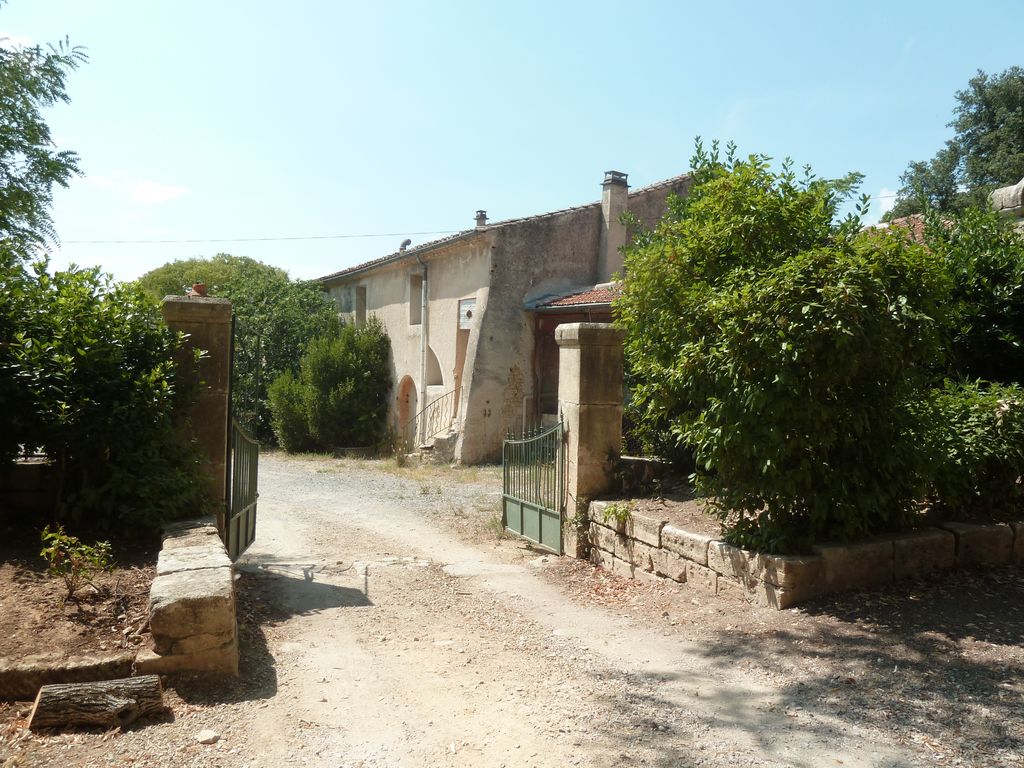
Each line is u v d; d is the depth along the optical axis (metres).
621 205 19.55
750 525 6.11
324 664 4.96
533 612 6.39
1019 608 5.35
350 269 26.28
